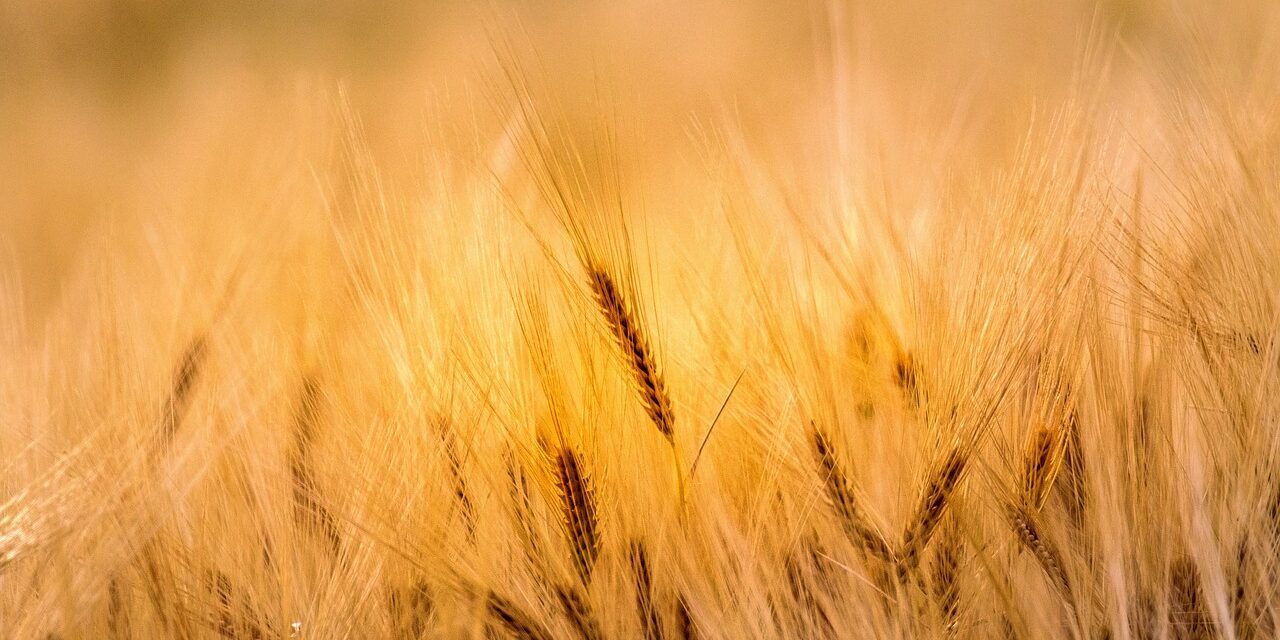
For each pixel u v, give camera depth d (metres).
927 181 1.84
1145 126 1.82
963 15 3.33
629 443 1.71
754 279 1.75
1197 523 1.68
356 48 4.90
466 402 1.71
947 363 1.70
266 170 1.91
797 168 1.86
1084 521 1.71
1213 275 1.72
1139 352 1.71
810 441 1.71
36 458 1.74
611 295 1.69
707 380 1.76
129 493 1.71
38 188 4.03
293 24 5.22
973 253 1.72
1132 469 1.70
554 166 1.69
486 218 1.72
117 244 1.88
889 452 1.72
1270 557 1.69
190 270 1.84
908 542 1.69
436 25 4.91
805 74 3.67
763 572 1.72
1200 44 1.80
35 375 1.77
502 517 1.71
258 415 1.75
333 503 1.71
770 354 1.75
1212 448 1.70
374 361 1.76
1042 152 1.73
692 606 1.71
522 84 1.70
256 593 1.72
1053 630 1.70
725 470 1.75
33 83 5.16
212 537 1.73
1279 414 1.69
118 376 1.75
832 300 1.77
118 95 5.18
